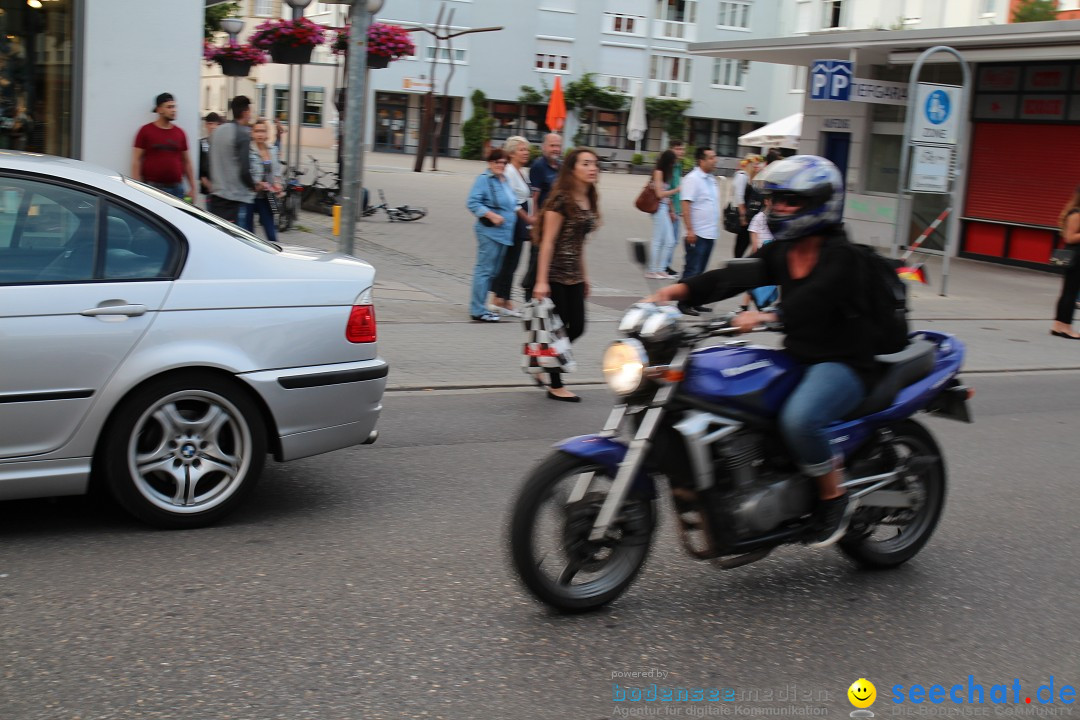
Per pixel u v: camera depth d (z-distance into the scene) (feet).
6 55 40.32
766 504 14.51
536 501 13.79
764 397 14.39
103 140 40.52
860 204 88.58
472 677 12.68
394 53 69.05
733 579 16.42
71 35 39.70
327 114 202.69
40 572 15.14
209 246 17.20
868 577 16.85
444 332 36.29
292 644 13.26
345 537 17.24
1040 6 86.53
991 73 80.28
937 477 17.15
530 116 215.51
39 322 15.76
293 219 60.59
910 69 84.69
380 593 15.05
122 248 16.66
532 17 208.33
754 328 14.44
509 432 24.88
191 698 11.76
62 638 13.10
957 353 16.89
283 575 15.49
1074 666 13.96
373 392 18.37
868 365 14.98
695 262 49.08
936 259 79.77
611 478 14.29
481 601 14.97
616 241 70.74
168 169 40.32
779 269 14.92
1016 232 79.25
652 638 14.11
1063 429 28.73
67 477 16.24
